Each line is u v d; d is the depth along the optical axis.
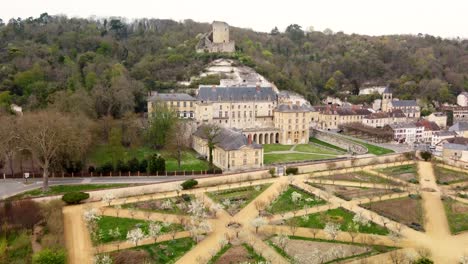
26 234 92.00
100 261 77.56
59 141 131.12
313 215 105.19
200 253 84.19
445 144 179.00
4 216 97.19
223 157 160.50
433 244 89.62
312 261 77.50
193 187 129.75
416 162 168.50
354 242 89.44
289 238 91.50
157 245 87.69
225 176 139.38
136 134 184.50
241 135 167.38
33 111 169.00
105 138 171.75
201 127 194.38
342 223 100.25
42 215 100.62
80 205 113.31
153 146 185.50
